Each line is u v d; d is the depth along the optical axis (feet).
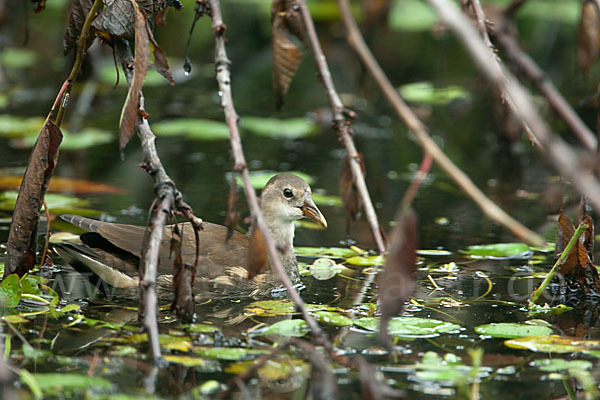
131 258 32.24
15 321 27.58
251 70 76.54
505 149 55.36
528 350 25.89
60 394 22.36
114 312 29.32
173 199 25.32
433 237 39.17
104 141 54.34
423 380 23.53
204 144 56.95
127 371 23.70
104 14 27.58
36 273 33.30
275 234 36.42
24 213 28.45
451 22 15.79
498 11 45.06
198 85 71.82
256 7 87.30
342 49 79.77
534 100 60.13
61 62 75.00
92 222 33.01
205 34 81.56
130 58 28.53
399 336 27.09
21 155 50.42
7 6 65.00
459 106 65.46
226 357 24.77
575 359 25.20
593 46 38.65
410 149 56.90
